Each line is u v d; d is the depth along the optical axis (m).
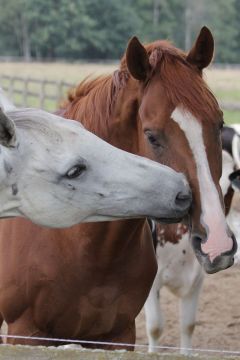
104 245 4.42
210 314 8.08
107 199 3.66
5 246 4.69
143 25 63.41
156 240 6.24
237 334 7.58
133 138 4.44
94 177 3.64
